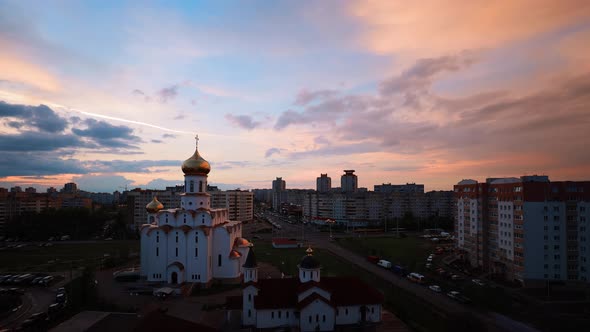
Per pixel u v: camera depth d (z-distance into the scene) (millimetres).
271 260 119625
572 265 84375
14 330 59344
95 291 76812
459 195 120000
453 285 86938
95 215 188875
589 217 83938
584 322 62469
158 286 83375
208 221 90250
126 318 63625
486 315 65938
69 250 138625
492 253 101000
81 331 58031
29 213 177625
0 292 80625
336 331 58375
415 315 65500
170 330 45406
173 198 192625
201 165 95062
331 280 64875
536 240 85812
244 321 60406
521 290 82500
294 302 60062
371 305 61812
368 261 117062
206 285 85188
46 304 74188
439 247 142750
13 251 137000
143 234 91812
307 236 183875
